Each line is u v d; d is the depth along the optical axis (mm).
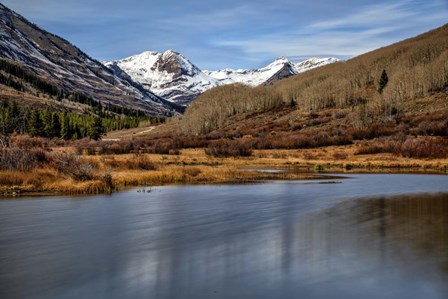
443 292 9641
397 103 129375
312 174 46125
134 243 14188
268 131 134500
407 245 13703
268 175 43812
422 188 31547
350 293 9578
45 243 14219
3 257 12531
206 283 10227
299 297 9344
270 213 20188
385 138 90688
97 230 16266
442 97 133750
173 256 12555
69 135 140375
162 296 9438
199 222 17906
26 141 52688
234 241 14391
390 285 10070
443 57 166375
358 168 56812
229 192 29031
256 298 9289
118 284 10195
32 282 10352
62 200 24531
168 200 24781
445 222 17656
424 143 74188
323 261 11945
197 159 70062
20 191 27812
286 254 12688
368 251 12992
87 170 31531
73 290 9812
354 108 146125
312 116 153500
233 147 80938
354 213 20109
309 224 17359
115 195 27062
